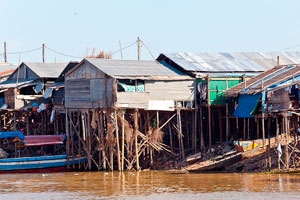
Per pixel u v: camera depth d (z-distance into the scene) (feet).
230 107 386.93
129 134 369.30
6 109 437.99
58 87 418.31
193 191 293.64
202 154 373.20
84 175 358.84
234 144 362.94
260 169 344.69
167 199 275.39
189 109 388.78
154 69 397.60
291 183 305.12
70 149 395.96
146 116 383.65
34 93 456.45
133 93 373.81
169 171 362.94
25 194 296.92
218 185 307.37
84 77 389.60
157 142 376.68
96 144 392.47
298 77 366.43
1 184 329.31
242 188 296.92
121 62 399.44
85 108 387.14
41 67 465.88
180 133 380.78
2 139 417.08
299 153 345.72
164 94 385.09
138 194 289.12
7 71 537.65
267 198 271.90
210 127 382.83
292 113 339.98
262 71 415.44
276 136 353.31
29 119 453.99
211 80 387.96
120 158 374.02
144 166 378.73
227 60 424.87
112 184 320.09
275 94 342.64
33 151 414.21
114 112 370.73
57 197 286.87
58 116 425.28
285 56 448.65
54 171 383.24
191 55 422.41
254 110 362.53
